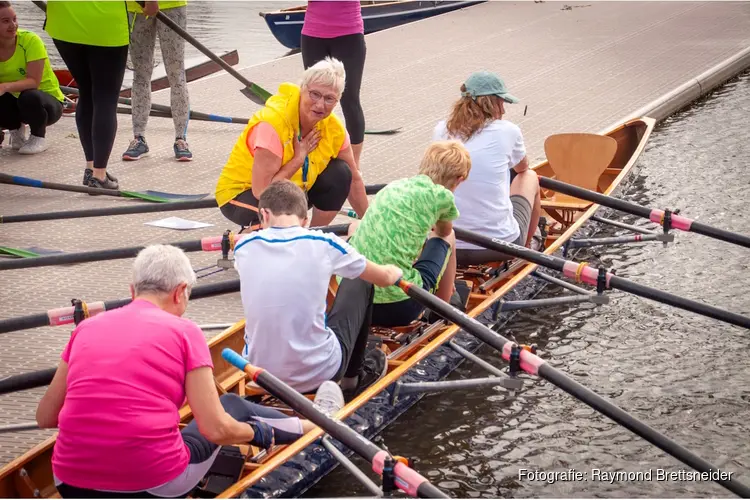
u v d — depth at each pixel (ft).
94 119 34.14
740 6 82.84
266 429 17.21
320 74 24.73
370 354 22.07
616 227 35.14
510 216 26.94
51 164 39.17
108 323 15.20
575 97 52.19
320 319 19.11
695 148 44.88
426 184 21.89
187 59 67.97
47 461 18.07
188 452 15.97
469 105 26.23
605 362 25.77
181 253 16.08
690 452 17.98
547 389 24.44
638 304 29.32
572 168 34.63
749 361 25.82
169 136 44.01
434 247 23.16
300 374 19.21
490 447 21.91
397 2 82.23
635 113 48.32
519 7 85.81
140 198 34.42
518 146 26.78
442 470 21.02
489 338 20.04
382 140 43.62
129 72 64.44
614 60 61.82
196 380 15.28
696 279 30.83
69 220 32.73
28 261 23.67
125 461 14.75
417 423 22.68
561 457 21.59
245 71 59.21
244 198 26.94
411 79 57.52
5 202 34.22
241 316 26.27
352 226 24.61
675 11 81.05
